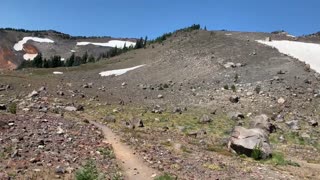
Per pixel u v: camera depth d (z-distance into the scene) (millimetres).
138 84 85188
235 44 107688
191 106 61094
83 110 55469
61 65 175625
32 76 95125
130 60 124750
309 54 96562
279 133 46188
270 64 83312
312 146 41844
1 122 26781
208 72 84062
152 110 57000
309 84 68312
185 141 37031
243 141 33250
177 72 91562
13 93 68688
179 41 130875
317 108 57500
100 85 84375
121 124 45062
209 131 45188
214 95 66250
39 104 54438
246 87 68312
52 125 31031
